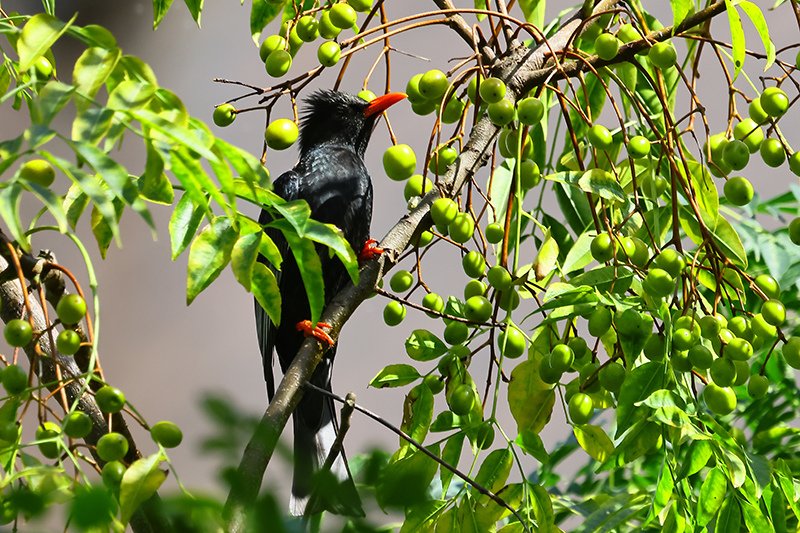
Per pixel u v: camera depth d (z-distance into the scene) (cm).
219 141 405
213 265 460
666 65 657
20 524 327
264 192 459
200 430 294
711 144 672
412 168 673
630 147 645
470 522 596
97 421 540
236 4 1641
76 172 362
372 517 299
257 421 290
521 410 673
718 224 655
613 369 604
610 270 601
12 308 554
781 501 586
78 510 288
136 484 382
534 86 711
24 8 1448
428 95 674
